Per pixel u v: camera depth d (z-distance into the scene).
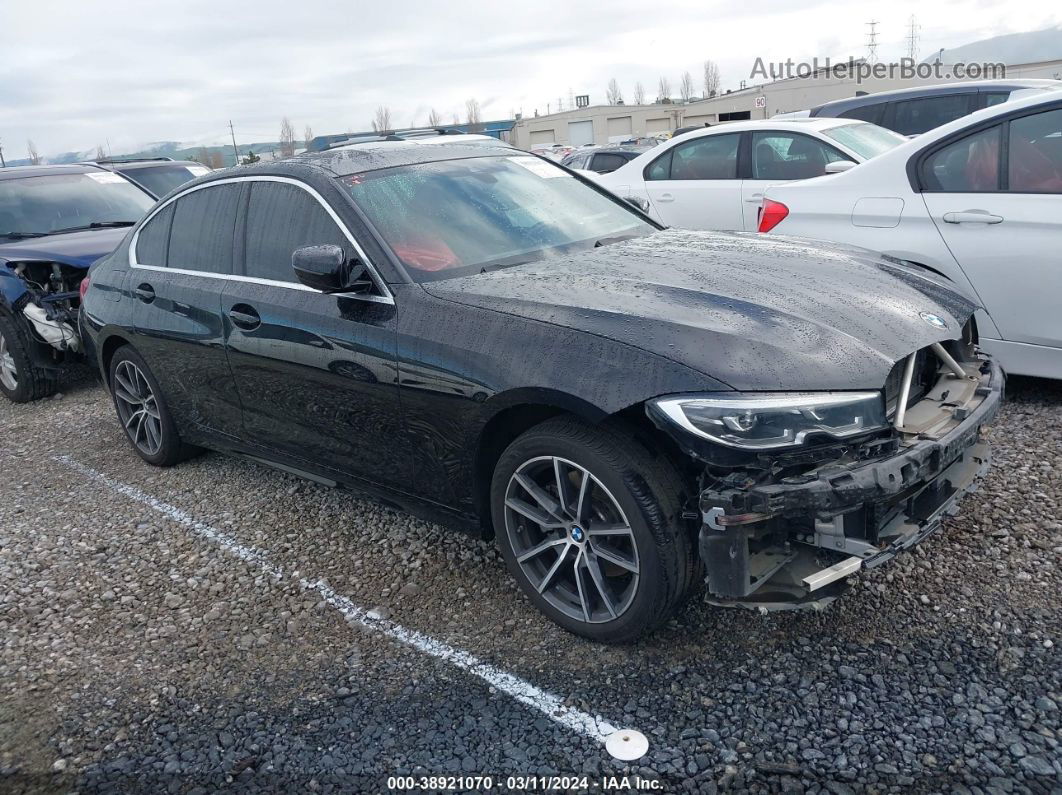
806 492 2.47
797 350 2.67
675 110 70.12
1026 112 4.65
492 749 2.61
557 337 2.87
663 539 2.71
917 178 5.00
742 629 3.05
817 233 5.38
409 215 3.67
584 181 4.49
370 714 2.82
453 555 3.82
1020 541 3.41
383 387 3.35
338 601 3.54
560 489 2.94
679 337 2.71
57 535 4.44
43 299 6.74
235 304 4.05
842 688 2.71
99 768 2.69
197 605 3.62
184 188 4.70
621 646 3.03
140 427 5.25
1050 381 5.14
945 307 3.24
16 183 7.88
